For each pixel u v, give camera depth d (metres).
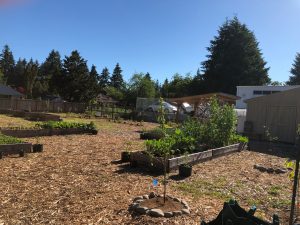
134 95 63.31
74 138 15.56
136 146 13.79
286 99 20.06
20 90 74.56
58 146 12.72
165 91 65.62
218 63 54.28
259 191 7.51
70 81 52.31
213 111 13.76
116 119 32.84
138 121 33.53
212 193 7.07
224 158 11.91
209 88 54.03
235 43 53.59
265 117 20.98
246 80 52.22
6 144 10.37
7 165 8.91
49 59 102.94
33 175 7.95
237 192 7.30
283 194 7.32
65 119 29.48
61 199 6.17
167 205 5.68
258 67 53.88
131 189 7.00
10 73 93.00
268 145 17.84
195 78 58.28
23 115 29.72
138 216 5.27
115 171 8.73
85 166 9.20
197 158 10.47
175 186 7.46
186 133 13.32
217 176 8.79
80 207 5.73
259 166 10.23
